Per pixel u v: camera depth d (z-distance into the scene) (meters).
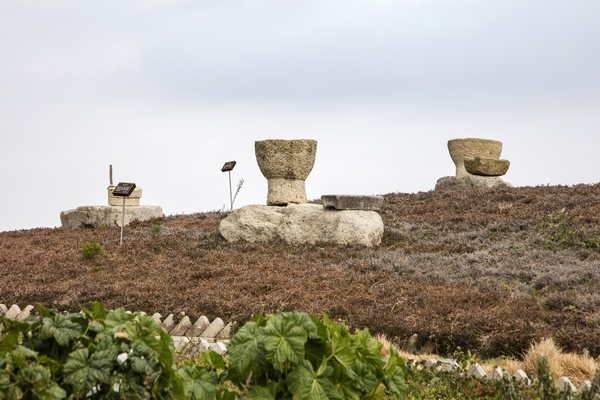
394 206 22.62
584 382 7.07
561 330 9.68
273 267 15.33
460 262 15.13
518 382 7.11
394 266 14.96
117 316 4.77
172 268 15.91
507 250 16.08
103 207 23.75
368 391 5.06
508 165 26.61
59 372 4.57
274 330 4.87
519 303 11.44
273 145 19.34
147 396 4.44
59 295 13.76
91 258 17.44
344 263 15.57
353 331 10.37
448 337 9.76
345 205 17.80
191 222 23.19
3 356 4.27
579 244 15.87
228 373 5.01
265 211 19.03
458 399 7.01
